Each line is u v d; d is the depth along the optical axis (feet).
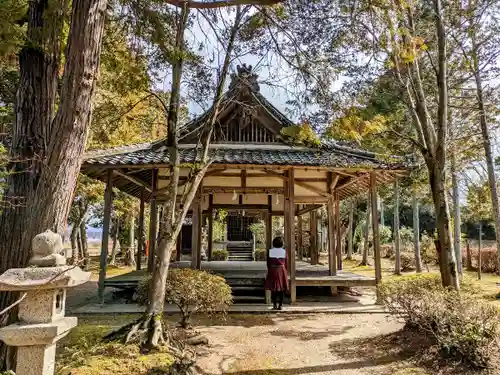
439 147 17.49
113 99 23.57
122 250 72.43
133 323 14.07
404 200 64.75
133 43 15.28
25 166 12.06
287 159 25.91
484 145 30.68
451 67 26.99
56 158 10.52
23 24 13.60
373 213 26.58
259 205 36.27
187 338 15.98
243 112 28.25
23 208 11.26
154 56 15.94
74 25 10.64
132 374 11.03
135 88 16.25
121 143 34.01
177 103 16.06
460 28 21.74
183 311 17.65
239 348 15.61
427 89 28.07
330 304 25.18
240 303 25.34
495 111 31.14
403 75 20.45
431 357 13.46
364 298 27.81
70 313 21.93
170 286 16.35
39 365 7.55
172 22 15.67
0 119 16.47
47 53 12.90
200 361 13.79
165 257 14.78
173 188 15.39
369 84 19.52
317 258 41.19
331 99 16.81
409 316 15.37
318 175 31.24
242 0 13.92
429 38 21.47
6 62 15.07
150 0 14.52
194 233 27.63
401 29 15.64
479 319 13.29
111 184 25.45
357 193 38.93
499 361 12.35
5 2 11.07
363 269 52.47
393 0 15.61
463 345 12.59
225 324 19.89
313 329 19.06
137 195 40.47
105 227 24.91
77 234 50.34
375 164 25.38
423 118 18.25
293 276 25.43
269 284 23.22
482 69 27.12
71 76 10.55
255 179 31.12
